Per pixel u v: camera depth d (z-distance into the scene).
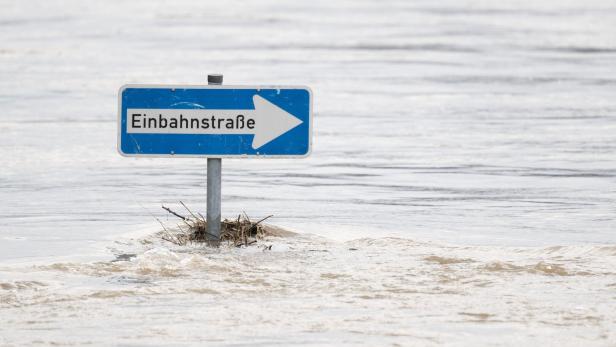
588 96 77.81
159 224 29.73
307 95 26.03
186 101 25.98
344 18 185.62
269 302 18.95
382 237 27.80
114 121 62.03
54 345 16.11
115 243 26.39
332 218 32.16
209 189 26.08
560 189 39.16
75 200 35.44
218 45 129.38
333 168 44.94
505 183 40.78
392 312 18.19
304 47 126.81
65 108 68.69
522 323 17.44
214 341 16.36
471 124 62.06
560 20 181.25
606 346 16.12
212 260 23.02
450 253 24.44
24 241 26.91
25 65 101.75
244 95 25.98
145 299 19.12
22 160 46.22
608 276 21.12
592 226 30.88
